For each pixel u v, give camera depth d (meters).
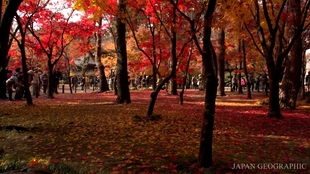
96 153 6.18
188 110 13.87
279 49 11.48
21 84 17.00
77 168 4.99
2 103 15.05
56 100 17.98
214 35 27.64
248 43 23.41
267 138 8.07
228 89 39.75
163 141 7.39
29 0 14.62
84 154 6.09
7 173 3.96
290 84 14.41
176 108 14.63
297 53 14.17
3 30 5.79
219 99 21.61
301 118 11.53
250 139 7.91
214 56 7.52
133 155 6.05
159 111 13.22
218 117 11.83
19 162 4.69
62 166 4.82
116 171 5.02
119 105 15.00
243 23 13.59
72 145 6.83
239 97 23.86
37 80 20.30
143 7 11.98
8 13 5.77
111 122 9.96
